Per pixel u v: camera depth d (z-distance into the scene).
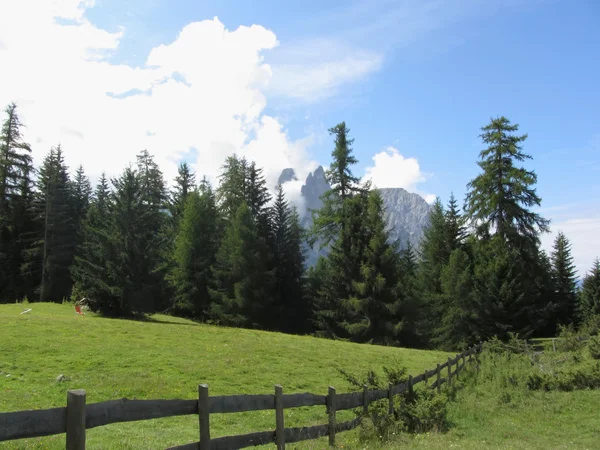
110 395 13.91
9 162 52.50
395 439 9.94
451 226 56.06
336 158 52.25
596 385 17.69
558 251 67.62
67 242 59.91
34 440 7.98
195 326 34.00
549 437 11.05
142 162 66.69
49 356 18.58
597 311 62.06
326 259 63.16
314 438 8.70
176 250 52.03
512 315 43.38
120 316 39.25
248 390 16.41
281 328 57.12
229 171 62.19
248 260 50.50
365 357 25.86
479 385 19.08
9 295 55.91
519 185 42.81
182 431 11.06
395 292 45.91
